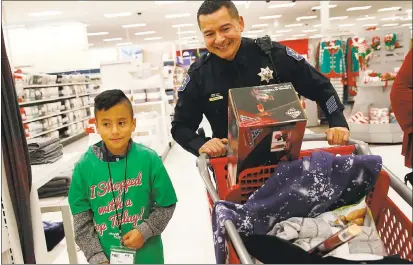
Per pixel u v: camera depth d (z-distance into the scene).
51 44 12.30
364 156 1.22
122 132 1.46
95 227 1.54
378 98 6.31
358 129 6.18
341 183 1.21
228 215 1.02
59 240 2.85
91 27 15.52
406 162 2.39
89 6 11.08
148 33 19.23
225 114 1.75
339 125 1.58
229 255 1.03
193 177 4.96
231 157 1.29
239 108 1.14
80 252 2.72
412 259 1.15
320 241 1.12
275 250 1.05
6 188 1.89
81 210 1.53
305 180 1.18
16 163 1.89
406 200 1.19
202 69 1.71
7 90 1.85
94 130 4.78
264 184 1.18
